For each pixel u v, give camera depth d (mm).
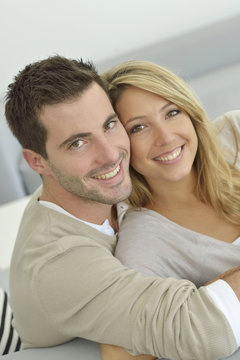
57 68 981
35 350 1025
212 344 805
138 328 831
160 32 2740
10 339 1393
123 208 1218
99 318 872
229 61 2619
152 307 835
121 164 1073
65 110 966
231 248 1157
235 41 2590
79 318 903
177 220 1228
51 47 2736
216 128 1342
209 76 2539
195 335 811
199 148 1214
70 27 2691
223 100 2293
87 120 979
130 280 896
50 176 1072
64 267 937
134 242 1122
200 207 1236
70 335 943
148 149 1131
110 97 1107
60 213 1065
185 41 2605
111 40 2746
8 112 1061
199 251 1142
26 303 994
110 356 893
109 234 1158
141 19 2707
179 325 819
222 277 957
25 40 2695
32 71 992
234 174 1309
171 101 1105
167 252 1139
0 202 2373
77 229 1062
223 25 2584
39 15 2641
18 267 1037
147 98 1100
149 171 1162
